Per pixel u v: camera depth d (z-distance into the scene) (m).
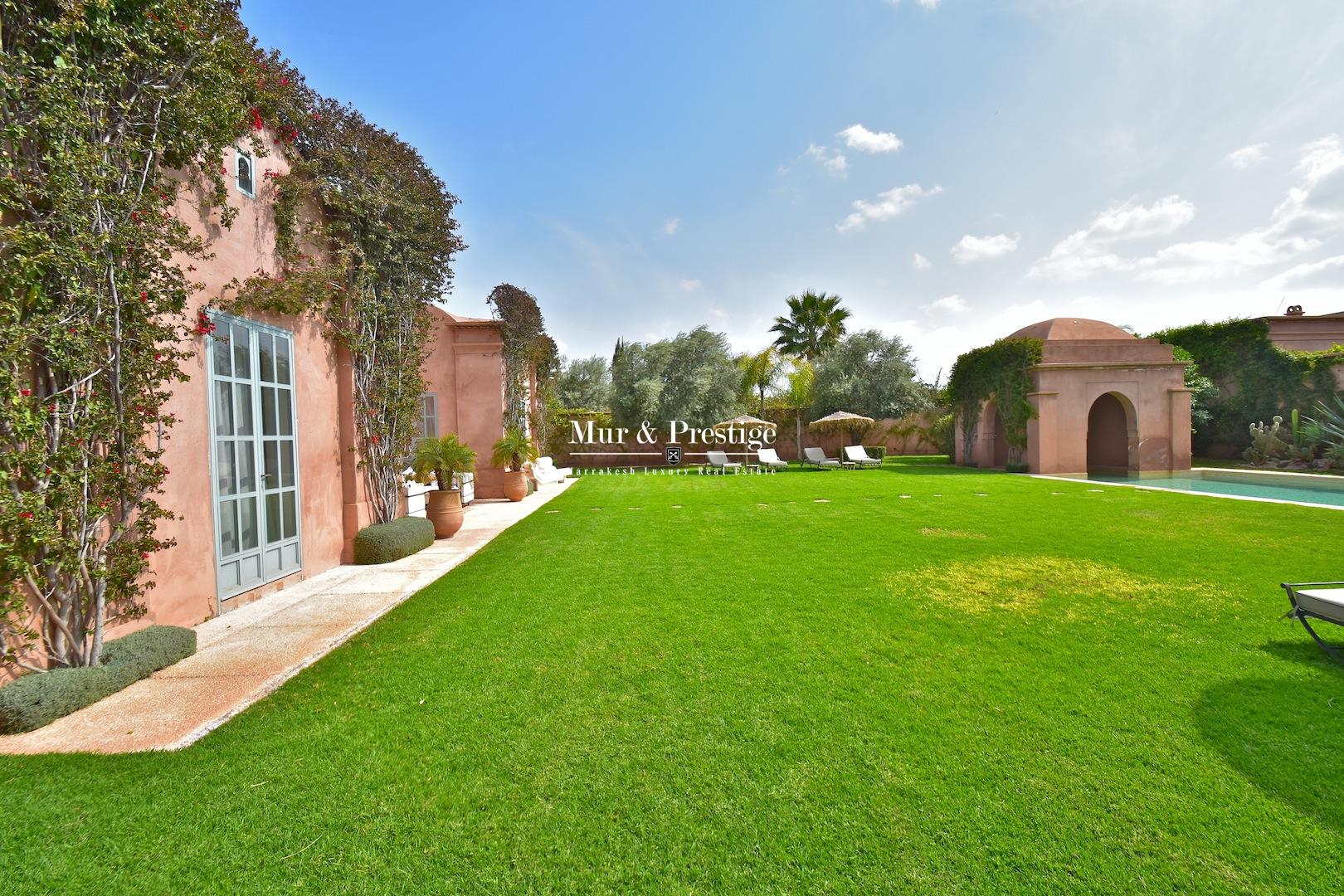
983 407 19.31
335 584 5.86
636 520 9.12
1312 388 16.75
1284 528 7.54
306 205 6.26
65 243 3.08
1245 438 18.02
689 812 2.06
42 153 3.14
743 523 8.59
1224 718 2.69
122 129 3.45
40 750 2.61
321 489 6.46
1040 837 1.91
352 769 2.39
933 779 2.24
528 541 7.66
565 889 1.72
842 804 2.10
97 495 3.42
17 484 3.04
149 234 3.54
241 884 1.76
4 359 2.81
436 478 8.90
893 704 2.87
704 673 3.29
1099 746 2.46
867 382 25.41
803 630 3.99
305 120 6.01
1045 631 3.92
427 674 3.39
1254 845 1.85
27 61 2.97
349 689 3.21
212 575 4.72
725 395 23.95
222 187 4.52
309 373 6.31
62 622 3.23
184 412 4.44
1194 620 4.10
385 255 7.32
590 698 3.01
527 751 2.50
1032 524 8.17
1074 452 16.88
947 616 4.26
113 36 3.30
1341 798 2.09
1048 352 17.06
